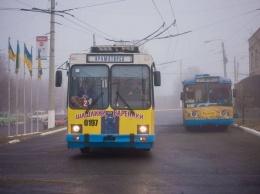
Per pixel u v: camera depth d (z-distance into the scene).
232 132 20.86
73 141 11.15
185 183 8.05
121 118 11.19
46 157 12.05
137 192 7.29
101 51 12.57
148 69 11.41
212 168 9.82
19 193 7.27
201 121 21.00
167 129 24.36
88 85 11.39
